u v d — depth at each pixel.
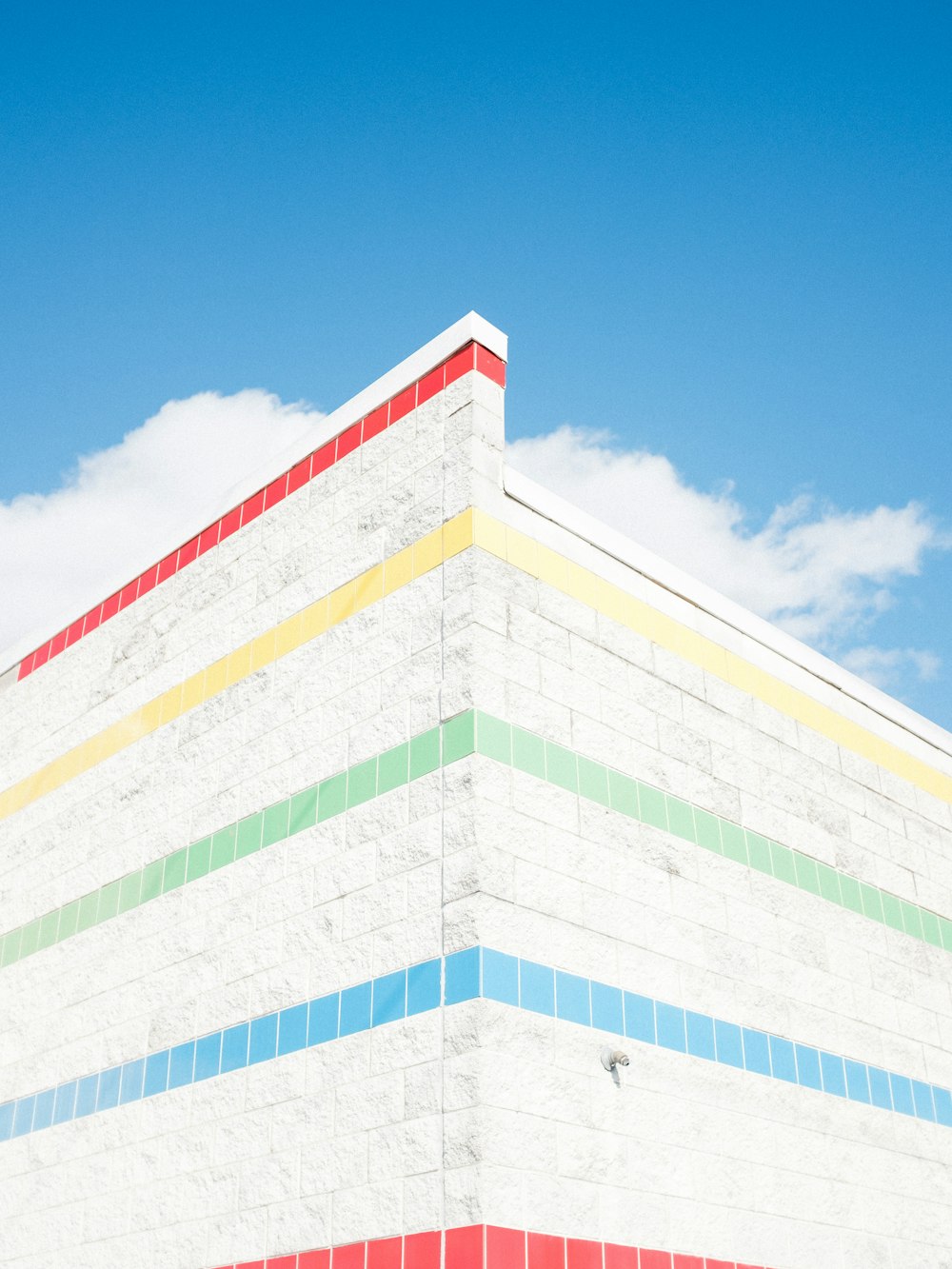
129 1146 13.31
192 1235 12.22
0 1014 15.95
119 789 15.81
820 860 15.02
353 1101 11.35
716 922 13.28
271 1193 11.69
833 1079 13.75
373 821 12.39
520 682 12.41
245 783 14.07
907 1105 14.47
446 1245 10.10
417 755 12.24
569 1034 11.26
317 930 12.45
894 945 15.45
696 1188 11.73
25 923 16.31
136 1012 14.05
